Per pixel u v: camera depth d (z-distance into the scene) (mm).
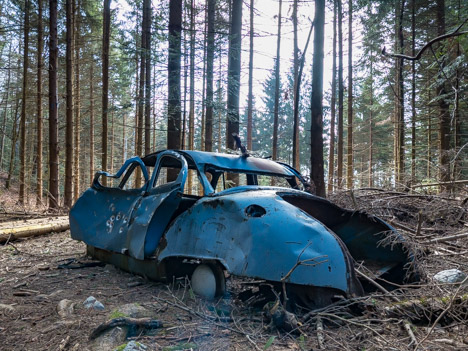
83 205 5145
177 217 3697
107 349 2436
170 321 2908
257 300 3268
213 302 3289
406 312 2932
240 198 3258
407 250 3787
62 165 28938
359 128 32750
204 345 2494
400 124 16703
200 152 4203
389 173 8734
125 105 10547
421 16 15289
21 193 17969
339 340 2570
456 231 5660
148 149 14828
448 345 2508
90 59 20859
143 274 4066
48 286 4008
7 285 4078
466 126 14867
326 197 7148
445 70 5133
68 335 2680
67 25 12867
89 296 3514
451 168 8023
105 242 4520
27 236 7309
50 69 12023
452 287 3455
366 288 3678
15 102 27531
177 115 9914
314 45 7113
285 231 2906
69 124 12875
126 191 4543
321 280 2764
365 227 4117
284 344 2510
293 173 4711
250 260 2893
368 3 13031
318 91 7043
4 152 36719
